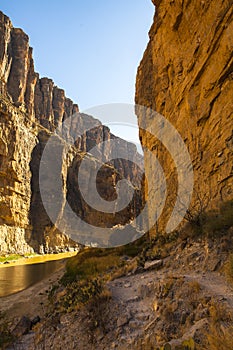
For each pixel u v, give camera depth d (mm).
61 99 138750
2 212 64125
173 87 19641
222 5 12992
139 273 9531
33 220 78375
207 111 14562
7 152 64750
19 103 96812
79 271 15078
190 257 8352
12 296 18094
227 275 6328
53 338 7133
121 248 20266
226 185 12531
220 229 8570
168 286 6367
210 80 14172
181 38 17797
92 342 6105
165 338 5062
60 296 10844
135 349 5258
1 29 96938
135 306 6664
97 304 6953
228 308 4793
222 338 4074
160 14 20844
